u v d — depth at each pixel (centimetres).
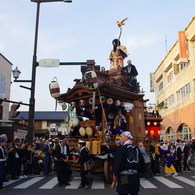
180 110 2978
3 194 739
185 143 1408
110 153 902
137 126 1226
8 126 1383
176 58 3109
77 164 934
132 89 1504
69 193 752
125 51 1697
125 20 1659
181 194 737
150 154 1209
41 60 1294
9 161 1037
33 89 1310
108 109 1155
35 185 900
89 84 977
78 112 1253
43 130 3747
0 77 2061
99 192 766
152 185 893
